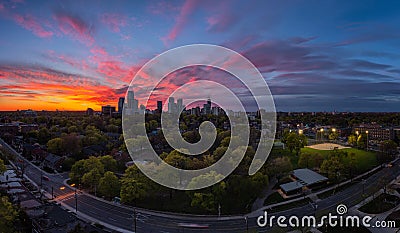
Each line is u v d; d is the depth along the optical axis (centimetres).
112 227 6825
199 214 7562
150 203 8338
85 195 9231
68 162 12694
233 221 7206
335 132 19425
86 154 14025
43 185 10338
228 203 8031
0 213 5962
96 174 9288
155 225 6969
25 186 9912
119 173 10938
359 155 14238
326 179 10106
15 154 15888
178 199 8531
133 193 7769
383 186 9500
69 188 10044
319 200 8706
